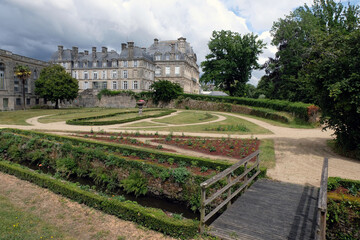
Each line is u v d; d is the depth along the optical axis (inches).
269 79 1804.9
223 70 1995.6
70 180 510.6
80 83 2970.0
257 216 265.4
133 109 2112.5
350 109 483.2
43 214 286.8
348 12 1286.9
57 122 1209.4
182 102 2277.3
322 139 742.5
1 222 262.7
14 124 1126.4
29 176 396.5
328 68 515.2
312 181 381.4
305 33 1466.5
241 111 1718.8
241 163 314.0
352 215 274.4
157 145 632.4
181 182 382.0
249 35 1926.7
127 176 444.5
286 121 1154.0
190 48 3550.7
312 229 236.8
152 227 252.7
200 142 663.1
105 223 266.4
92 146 583.8
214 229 242.5
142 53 2746.1
